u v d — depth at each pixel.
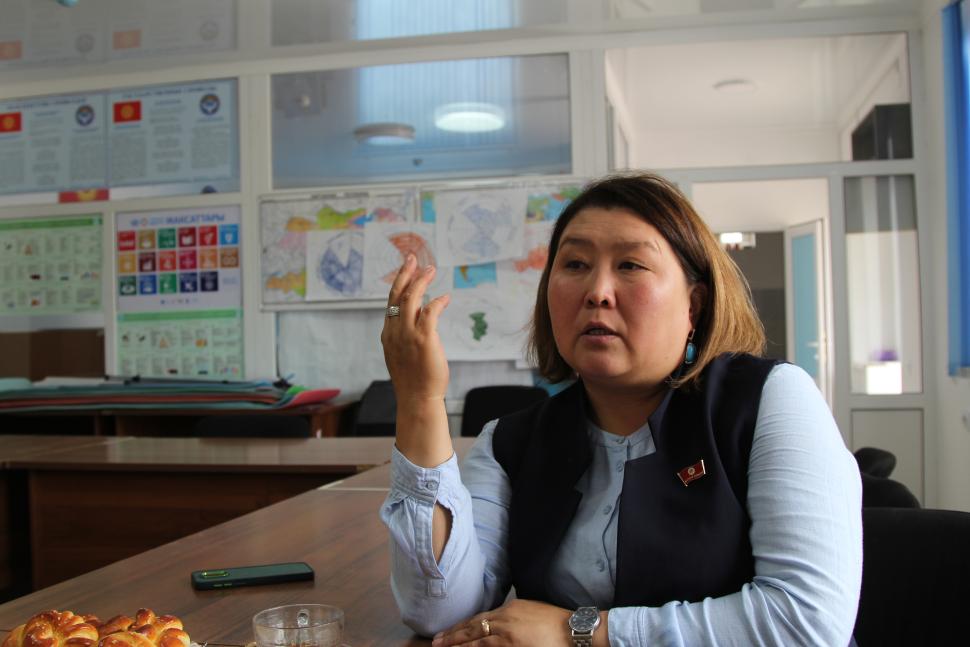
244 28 4.89
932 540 1.22
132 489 2.80
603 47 4.68
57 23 5.05
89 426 5.07
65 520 2.85
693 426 1.00
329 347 4.95
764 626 0.85
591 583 1.01
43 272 5.23
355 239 4.87
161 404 4.60
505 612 0.95
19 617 1.16
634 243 0.99
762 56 4.62
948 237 3.97
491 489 1.12
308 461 2.74
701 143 4.74
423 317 0.96
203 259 5.04
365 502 1.95
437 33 4.76
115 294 5.14
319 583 1.29
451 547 0.98
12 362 5.25
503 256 4.72
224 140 5.04
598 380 1.01
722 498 0.94
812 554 0.87
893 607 1.21
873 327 4.57
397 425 1.00
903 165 4.52
